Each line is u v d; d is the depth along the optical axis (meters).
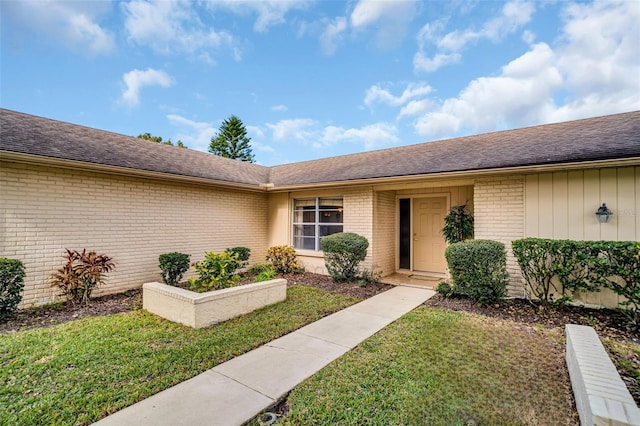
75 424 2.55
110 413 2.71
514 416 2.68
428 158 8.51
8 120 6.83
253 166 13.20
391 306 6.18
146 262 7.80
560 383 3.19
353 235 8.48
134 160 7.58
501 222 6.73
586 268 5.43
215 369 3.54
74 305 6.14
